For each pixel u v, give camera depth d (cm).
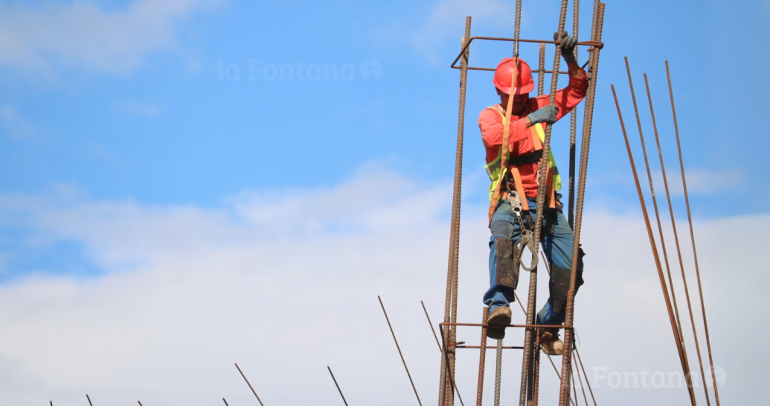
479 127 3562
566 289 3559
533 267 3381
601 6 3547
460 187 3566
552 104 3428
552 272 3597
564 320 3616
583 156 3475
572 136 3791
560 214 3597
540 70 3831
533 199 3562
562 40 3459
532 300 3391
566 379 3312
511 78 3622
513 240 3528
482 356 3372
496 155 3600
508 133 3416
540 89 3809
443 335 3525
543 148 3428
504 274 3422
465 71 3603
